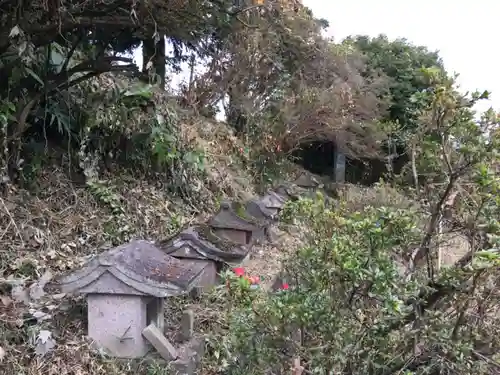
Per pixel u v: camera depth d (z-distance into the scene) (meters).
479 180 1.67
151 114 5.02
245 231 3.79
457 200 1.88
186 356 2.38
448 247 2.28
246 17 5.07
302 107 9.40
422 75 1.79
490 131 1.69
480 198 1.81
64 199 3.96
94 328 2.36
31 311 2.52
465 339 1.69
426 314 1.73
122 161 4.85
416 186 2.00
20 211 3.51
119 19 3.63
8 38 3.46
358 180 12.77
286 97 9.38
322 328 1.45
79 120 4.32
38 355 2.28
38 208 3.64
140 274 2.28
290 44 9.59
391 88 12.28
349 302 1.49
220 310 2.96
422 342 1.66
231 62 7.82
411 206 2.01
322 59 10.39
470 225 1.83
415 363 1.67
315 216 1.76
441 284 1.74
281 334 1.51
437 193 1.94
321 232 1.66
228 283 1.78
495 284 1.73
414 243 1.85
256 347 1.56
